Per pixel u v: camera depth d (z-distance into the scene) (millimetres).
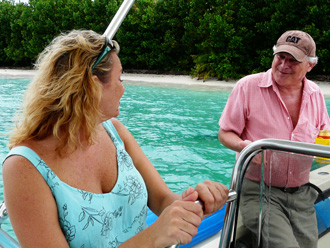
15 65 28766
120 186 1117
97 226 1023
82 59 950
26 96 971
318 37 17031
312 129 2514
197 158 6254
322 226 1104
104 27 23531
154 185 1253
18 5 26672
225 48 19516
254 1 18828
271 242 1141
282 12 17703
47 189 956
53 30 24984
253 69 19422
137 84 18062
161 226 857
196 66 20219
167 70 22781
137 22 21938
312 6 17141
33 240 927
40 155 968
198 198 952
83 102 955
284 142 1051
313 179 1062
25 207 922
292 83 2375
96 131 1103
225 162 6043
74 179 1011
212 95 14305
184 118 9766
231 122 2561
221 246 1186
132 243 866
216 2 19594
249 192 1137
